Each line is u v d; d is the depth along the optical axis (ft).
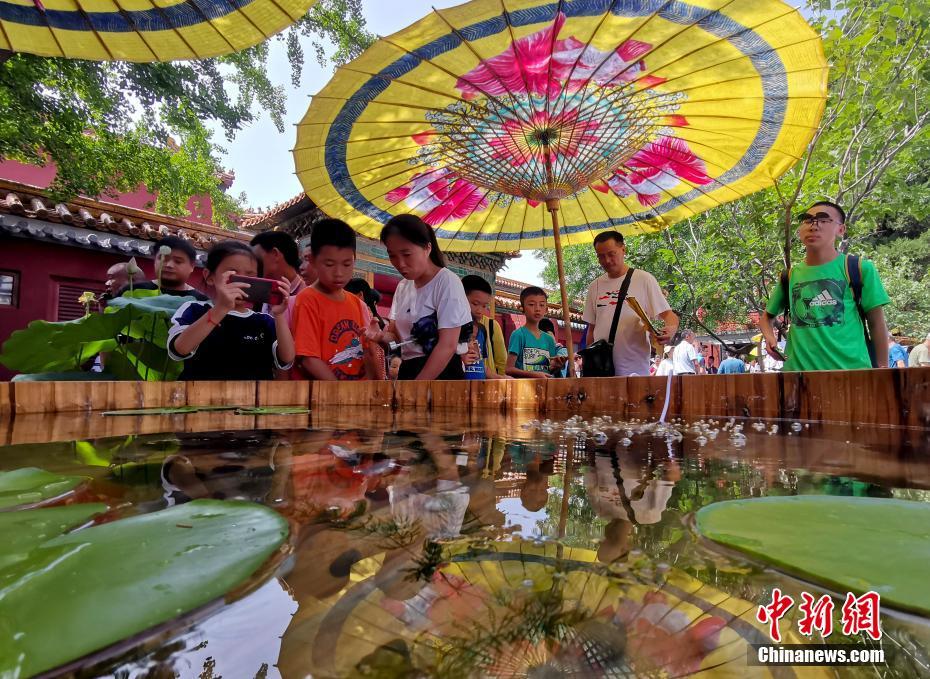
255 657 1.06
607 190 13.08
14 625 1.17
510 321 39.19
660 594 1.38
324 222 8.76
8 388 5.57
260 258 9.59
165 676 0.99
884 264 32.45
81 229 22.99
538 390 6.77
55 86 20.59
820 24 15.62
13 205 20.97
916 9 14.17
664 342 9.14
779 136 10.00
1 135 18.58
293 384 7.36
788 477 2.82
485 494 2.44
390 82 9.37
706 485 2.63
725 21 8.16
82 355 8.91
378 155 11.24
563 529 1.91
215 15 10.85
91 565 1.52
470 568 1.54
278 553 1.67
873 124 16.38
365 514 2.12
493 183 10.64
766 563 1.57
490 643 1.14
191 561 1.57
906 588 1.38
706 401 5.86
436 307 8.15
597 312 11.43
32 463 3.15
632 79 9.14
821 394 5.23
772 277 20.45
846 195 18.01
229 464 3.15
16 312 21.80
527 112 9.46
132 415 5.79
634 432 4.69
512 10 7.97
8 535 1.80
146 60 11.84
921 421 4.64
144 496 2.41
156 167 26.37
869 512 2.10
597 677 0.99
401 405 7.46
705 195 12.41
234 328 8.32
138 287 10.82
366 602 1.32
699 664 1.06
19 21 10.69
